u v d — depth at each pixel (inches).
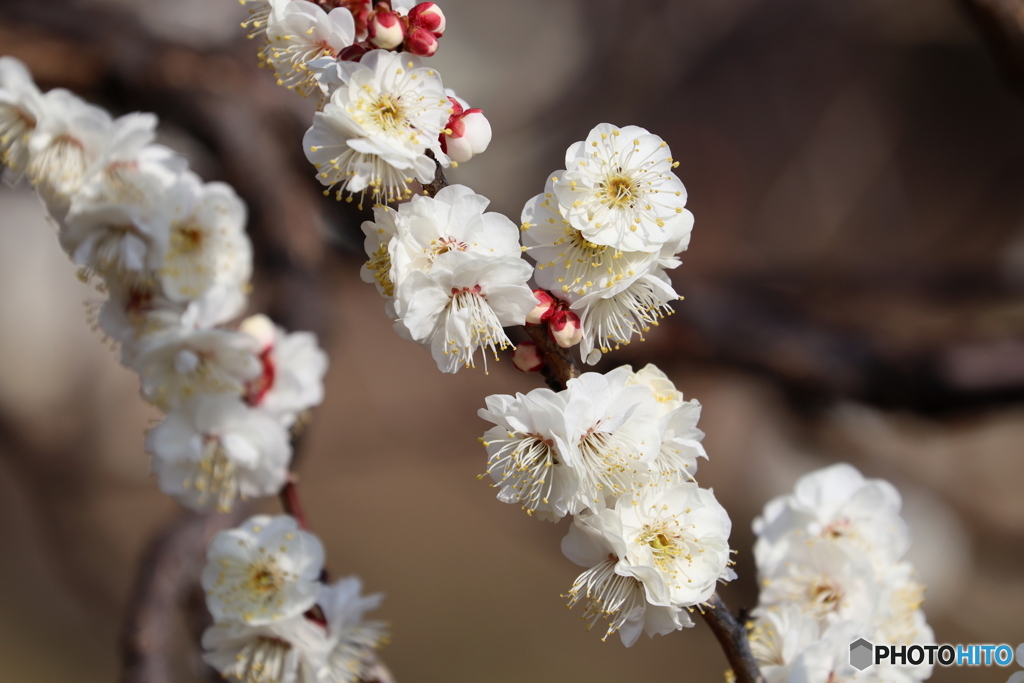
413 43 23.5
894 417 49.4
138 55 40.8
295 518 26.7
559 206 23.4
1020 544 59.7
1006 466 60.4
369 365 63.6
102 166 25.9
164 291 26.4
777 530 26.1
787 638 25.1
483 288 23.4
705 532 23.6
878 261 68.4
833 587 25.7
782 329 45.6
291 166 41.4
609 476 23.4
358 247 42.4
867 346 44.2
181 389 26.4
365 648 26.3
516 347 23.9
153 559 29.9
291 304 35.5
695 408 23.6
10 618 67.9
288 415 27.2
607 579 23.7
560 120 67.1
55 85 40.7
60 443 52.3
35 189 26.2
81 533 52.2
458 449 65.9
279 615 25.4
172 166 26.4
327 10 23.8
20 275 53.7
